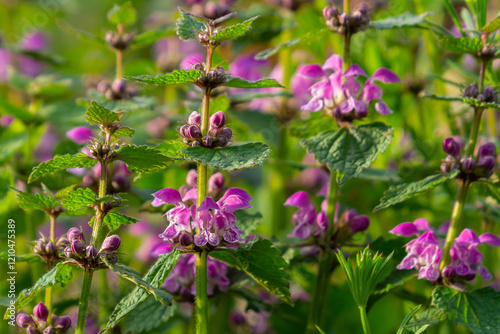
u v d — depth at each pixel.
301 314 0.82
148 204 0.74
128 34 0.83
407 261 0.70
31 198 0.66
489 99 0.70
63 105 0.91
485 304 0.68
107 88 0.80
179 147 0.66
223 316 0.80
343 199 0.90
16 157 0.86
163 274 0.65
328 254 0.75
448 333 0.79
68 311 0.82
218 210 0.66
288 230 0.87
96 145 0.64
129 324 0.73
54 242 0.67
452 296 0.69
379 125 0.72
